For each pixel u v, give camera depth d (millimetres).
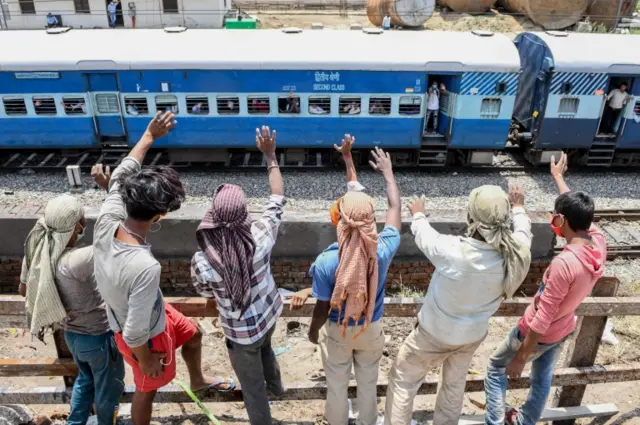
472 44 15031
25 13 29250
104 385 3842
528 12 30531
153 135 3938
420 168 15867
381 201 13680
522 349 3777
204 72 14234
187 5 29531
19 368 4281
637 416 5289
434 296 3729
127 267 3137
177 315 3963
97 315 3633
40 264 3449
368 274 3451
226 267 3312
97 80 14477
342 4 35938
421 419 4781
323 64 14211
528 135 15953
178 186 3312
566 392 4891
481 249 3500
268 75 14305
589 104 15062
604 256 3805
